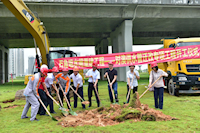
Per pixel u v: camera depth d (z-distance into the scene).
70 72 12.41
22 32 25.27
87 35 27.23
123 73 22.25
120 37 22.02
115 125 4.11
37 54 11.57
